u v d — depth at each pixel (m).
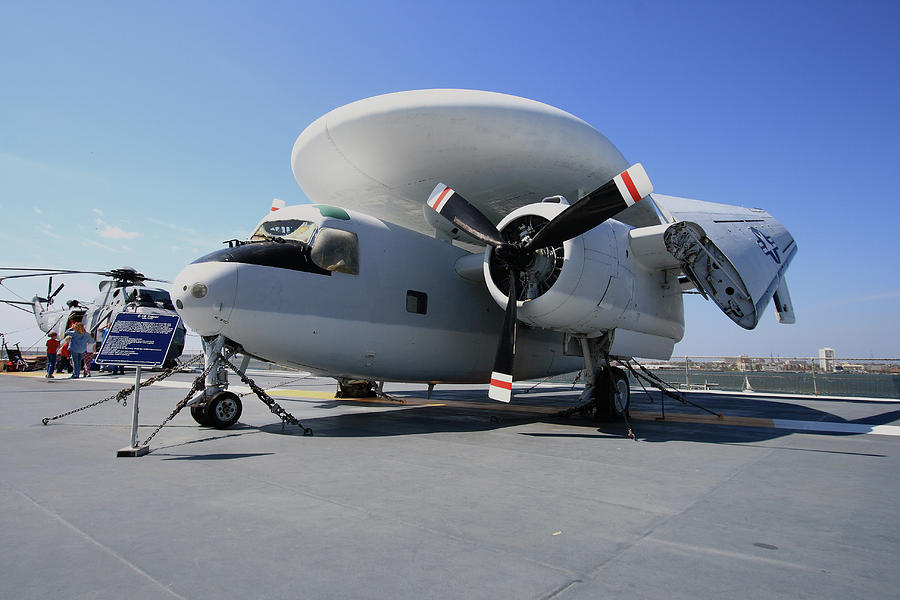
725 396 15.71
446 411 9.63
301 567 2.28
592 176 9.49
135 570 2.23
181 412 8.48
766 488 3.82
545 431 6.91
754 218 9.66
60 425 6.82
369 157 9.19
